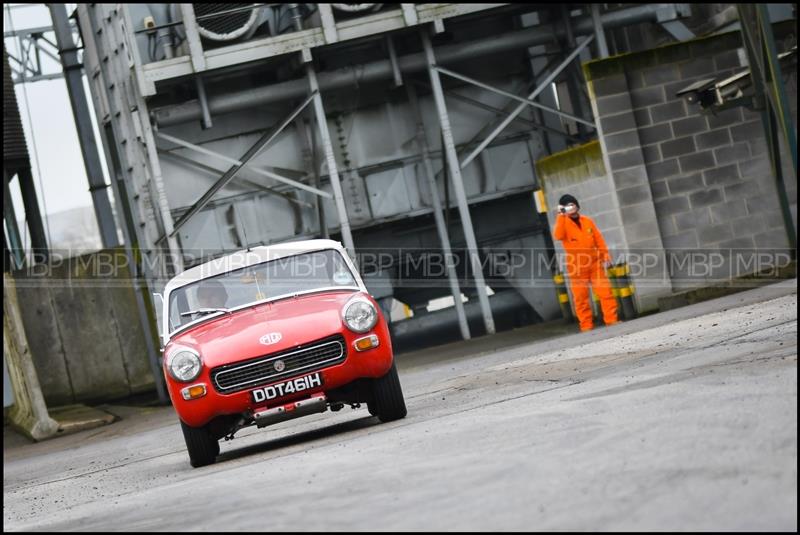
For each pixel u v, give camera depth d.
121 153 100.56
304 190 95.38
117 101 97.69
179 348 39.19
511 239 103.62
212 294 42.94
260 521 21.58
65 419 98.25
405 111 98.50
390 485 23.59
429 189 98.56
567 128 103.56
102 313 118.25
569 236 77.50
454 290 96.94
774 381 28.39
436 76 93.25
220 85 95.44
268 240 96.19
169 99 95.25
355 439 35.50
